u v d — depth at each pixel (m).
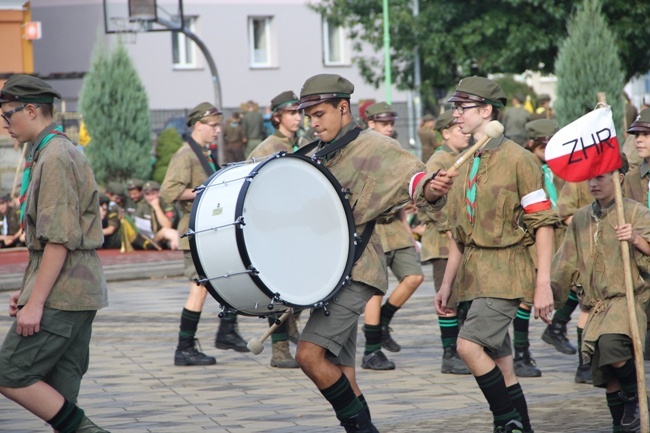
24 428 16.08
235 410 17.27
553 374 19.83
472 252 14.29
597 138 13.88
